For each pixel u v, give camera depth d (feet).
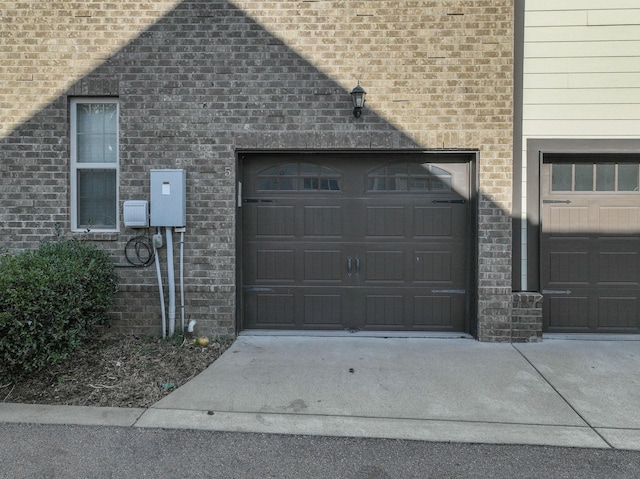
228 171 18.70
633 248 19.22
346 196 19.47
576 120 18.48
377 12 18.42
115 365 15.66
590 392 13.82
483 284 18.48
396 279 19.56
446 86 18.35
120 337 18.56
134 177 18.75
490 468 10.06
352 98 18.34
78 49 18.71
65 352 14.69
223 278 18.86
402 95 18.42
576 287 19.34
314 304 19.71
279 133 18.58
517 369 15.57
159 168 18.72
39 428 11.60
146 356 16.60
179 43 18.62
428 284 19.51
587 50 18.43
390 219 19.45
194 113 18.66
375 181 19.45
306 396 13.48
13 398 13.20
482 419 12.17
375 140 18.45
